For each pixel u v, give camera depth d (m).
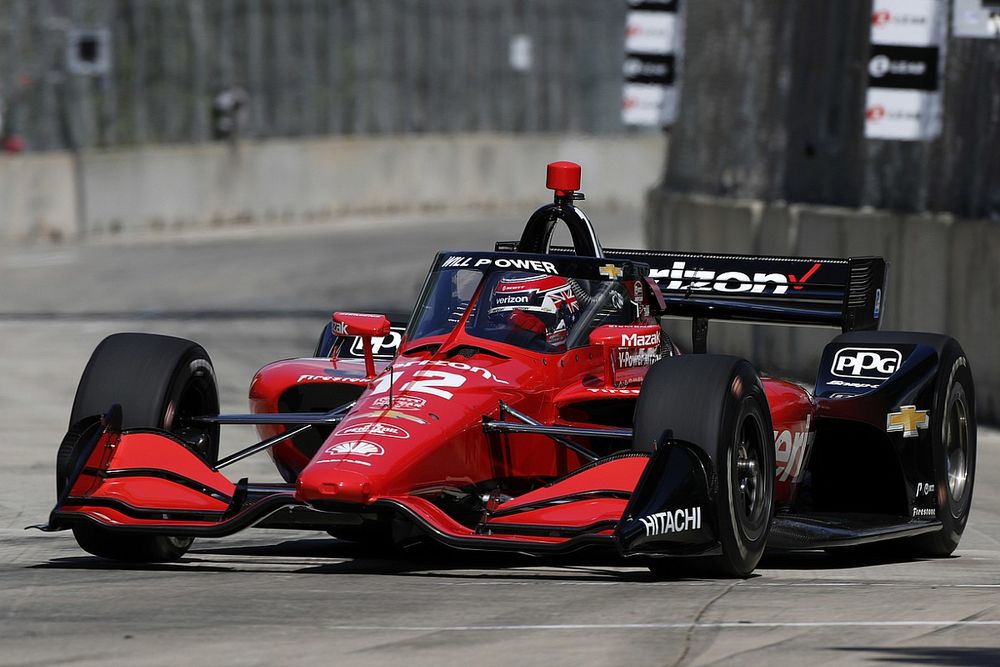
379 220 123.38
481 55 145.62
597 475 21.86
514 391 23.53
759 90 57.19
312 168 121.06
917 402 27.05
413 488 21.66
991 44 43.72
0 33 108.75
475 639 17.97
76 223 104.19
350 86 134.00
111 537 23.53
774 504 23.95
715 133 60.75
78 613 19.47
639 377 25.92
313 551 26.25
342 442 21.77
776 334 52.78
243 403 46.19
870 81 46.47
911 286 46.16
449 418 22.42
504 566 24.34
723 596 21.06
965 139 45.00
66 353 57.44
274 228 115.00
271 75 127.25
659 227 64.00
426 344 24.56
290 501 21.36
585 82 154.50
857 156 50.50
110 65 112.25
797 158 54.28
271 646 17.53
